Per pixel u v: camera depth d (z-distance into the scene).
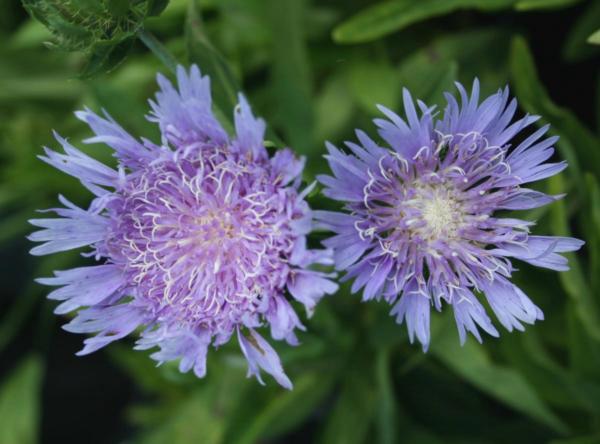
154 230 0.28
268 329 0.31
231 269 0.28
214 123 0.27
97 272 0.28
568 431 0.34
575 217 0.36
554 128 0.33
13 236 0.48
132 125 0.34
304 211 0.26
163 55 0.28
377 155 0.26
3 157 0.46
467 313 0.27
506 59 0.36
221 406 0.38
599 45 0.34
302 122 0.36
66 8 0.27
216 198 0.28
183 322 0.28
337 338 0.35
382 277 0.27
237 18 0.38
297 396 0.36
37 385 0.47
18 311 0.47
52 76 0.43
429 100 0.30
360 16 0.34
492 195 0.27
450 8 0.33
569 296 0.34
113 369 0.54
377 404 0.36
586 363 0.34
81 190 0.42
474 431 0.37
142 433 0.47
